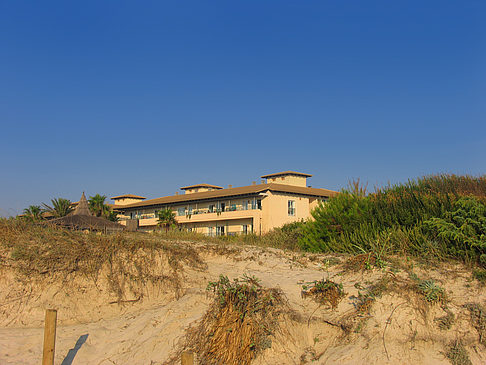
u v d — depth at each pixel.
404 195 13.22
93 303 10.84
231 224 40.94
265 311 8.24
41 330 9.62
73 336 9.37
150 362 8.11
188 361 6.18
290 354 7.66
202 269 12.56
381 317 7.66
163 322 9.46
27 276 10.78
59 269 11.02
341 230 13.97
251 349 7.71
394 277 8.71
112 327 9.93
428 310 7.54
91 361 8.52
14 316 10.12
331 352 7.47
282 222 38.69
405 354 7.04
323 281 8.87
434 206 11.49
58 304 10.52
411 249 10.36
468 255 9.21
